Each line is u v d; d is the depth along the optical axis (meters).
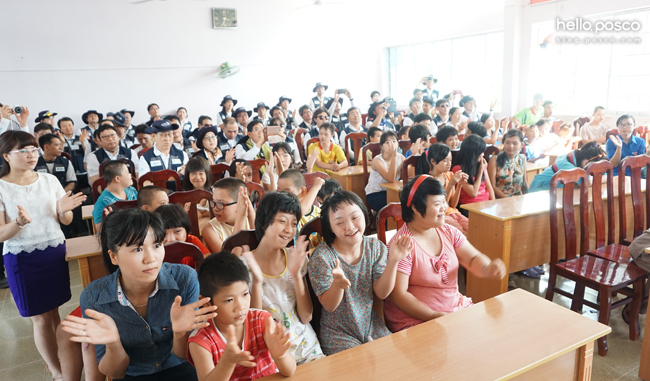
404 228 1.74
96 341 1.10
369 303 1.57
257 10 8.70
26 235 1.89
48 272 1.96
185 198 2.18
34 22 7.04
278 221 1.39
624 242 2.56
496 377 1.06
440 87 9.12
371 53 10.09
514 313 1.36
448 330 1.28
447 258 1.69
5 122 4.80
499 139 5.55
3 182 1.85
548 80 6.72
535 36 6.72
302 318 1.49
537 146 4.69
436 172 2.94
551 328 1.27
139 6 7.73
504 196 3.27
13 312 2.83
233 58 8.64
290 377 1.10
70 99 7.48
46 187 1.97
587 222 2.40
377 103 6.44
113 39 7.64
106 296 1.23
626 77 5.77
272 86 9.12
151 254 1.15
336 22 9.52
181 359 1.38
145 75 7.97
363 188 4.33
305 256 1.46
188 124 7.71
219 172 3.41
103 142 4.09
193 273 1.36
